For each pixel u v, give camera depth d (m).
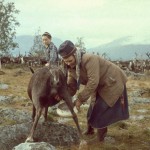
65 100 8.80
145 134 10.73
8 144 8.92
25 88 24.70
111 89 8.99
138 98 20.08
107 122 9.09
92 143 9.25
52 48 10.17
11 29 84.94
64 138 9.39
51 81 8.61
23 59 59.19
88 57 8.66
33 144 8.20
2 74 37.84
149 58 63.22
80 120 13.23
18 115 12.05
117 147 9.14
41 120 10.91
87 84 8.68
